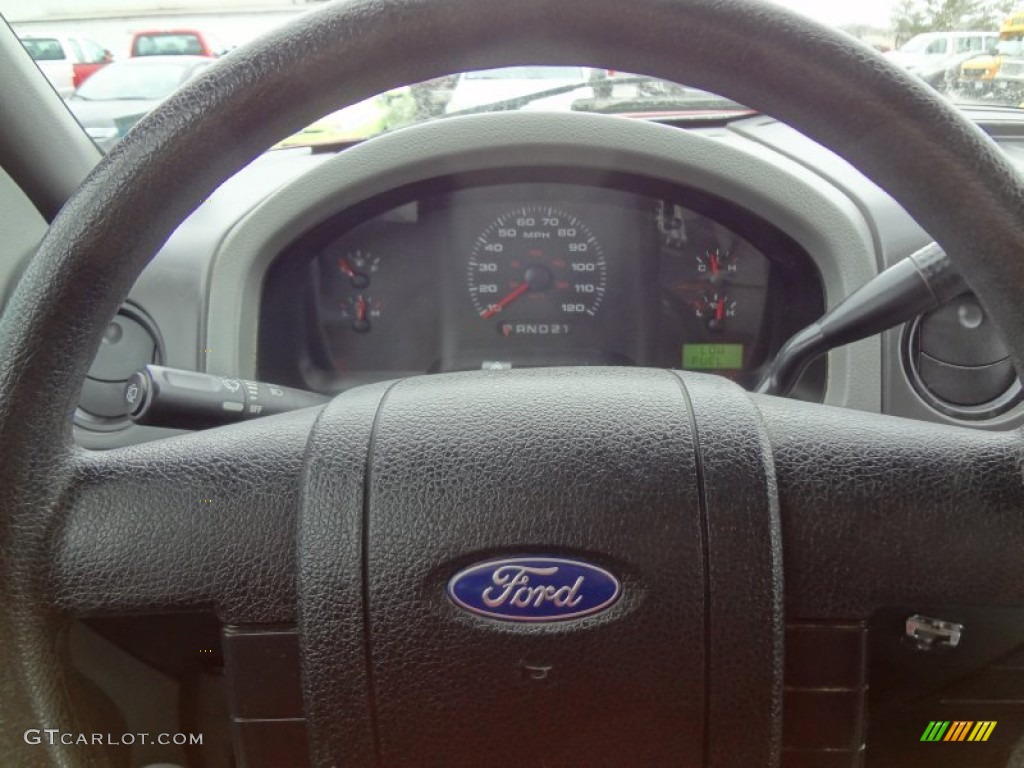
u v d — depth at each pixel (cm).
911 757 81
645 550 66
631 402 73
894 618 73
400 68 65
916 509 69
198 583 70
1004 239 63
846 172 183
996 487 69
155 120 64
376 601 67
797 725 72
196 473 72
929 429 74
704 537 67
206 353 178
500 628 66
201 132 63
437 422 71
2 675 69
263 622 70
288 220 182
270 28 64
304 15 64
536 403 73
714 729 68
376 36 63
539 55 66
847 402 165
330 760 69
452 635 66
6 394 64
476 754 68
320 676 68
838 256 173
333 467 70
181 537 70
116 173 63
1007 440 72
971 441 72
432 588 67
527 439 70
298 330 209
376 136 195
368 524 68
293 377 211
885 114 62
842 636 70
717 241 210
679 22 62
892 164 64
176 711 79
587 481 68
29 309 64
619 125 187
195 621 75
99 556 70
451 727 68
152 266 177
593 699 67
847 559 69
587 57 66
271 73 63
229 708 72
